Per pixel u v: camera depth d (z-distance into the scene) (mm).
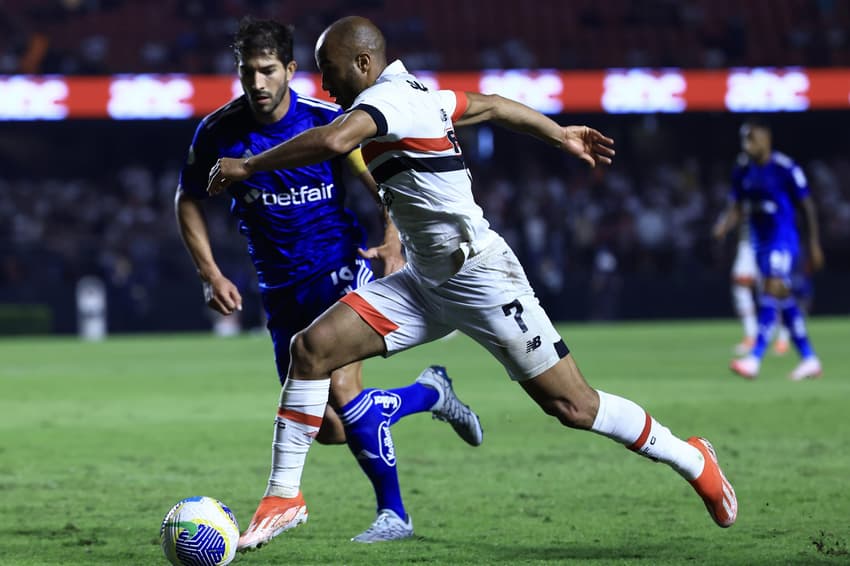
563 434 27266
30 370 50438
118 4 102250
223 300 17781
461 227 14422
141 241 87438
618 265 91688
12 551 15422
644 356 51875
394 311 14953
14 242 89625
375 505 18922
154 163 102625
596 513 17812
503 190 96438
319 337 14719
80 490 20438
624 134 103500
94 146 101562
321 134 13445
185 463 23594
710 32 103938
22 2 101000
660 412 30625
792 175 39094
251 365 51844
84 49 98312
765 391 36031
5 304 84750
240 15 101812
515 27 103312
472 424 18297
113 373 48219
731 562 14297
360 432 16234
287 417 14742
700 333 70438
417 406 17234
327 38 14648
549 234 91812
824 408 31438
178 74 97000
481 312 14648
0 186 95938
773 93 91688
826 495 19016
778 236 39500
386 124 13812
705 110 91750
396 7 104625
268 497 14672
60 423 30812
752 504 18281
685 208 96438
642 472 21797
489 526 16922
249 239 18172
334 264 17891
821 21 105062
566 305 86625
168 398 37438
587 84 91000
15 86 86562
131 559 14914
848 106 91938
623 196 98125
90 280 86250
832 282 87250
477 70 99688
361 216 92000
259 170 13656
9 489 20562
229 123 17719
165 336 83500
